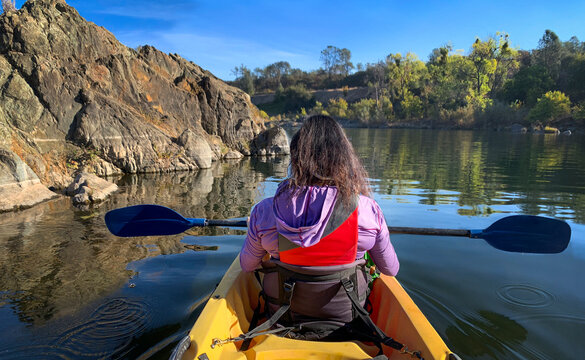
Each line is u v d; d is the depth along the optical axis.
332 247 1.50
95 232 4.41
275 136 15.51
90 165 8.84
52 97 8.76
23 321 2.48
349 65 104.00
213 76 16.58
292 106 85.50
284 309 1.63
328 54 105.12
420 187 7.52
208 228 4.55
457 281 3.05
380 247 1.64
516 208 5.68
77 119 9.05
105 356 2.12
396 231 2.57
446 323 2.44
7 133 7.57
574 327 2.39
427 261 3.46
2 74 8.18
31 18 9.12
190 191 7.22
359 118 59.78
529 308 2.63
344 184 1.49
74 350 2.18
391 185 7.74
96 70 10.25
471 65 53.66
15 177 5.86
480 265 3.38
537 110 38.31
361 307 1.62
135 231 2.74
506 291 2.88
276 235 1.55
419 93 65.19
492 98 56.03
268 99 96.44
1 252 3.77
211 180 8.65
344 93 79.69
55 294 2.86
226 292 2.06
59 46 9.66
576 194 6.77
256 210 1.61
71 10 10.42
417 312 1.86
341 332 1.65
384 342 1.61
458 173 9.53
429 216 5.18
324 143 1.51
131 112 10.52
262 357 1.50
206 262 3.46
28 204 5.82
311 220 1.47
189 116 12.99
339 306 1.62
